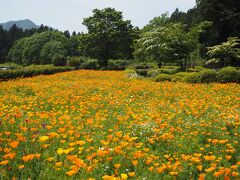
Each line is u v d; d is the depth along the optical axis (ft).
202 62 180.04
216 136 27.35
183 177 18.30
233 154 22.70
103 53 221.46
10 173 16.11
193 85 74.74
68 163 17.87
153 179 17.33
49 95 47.85
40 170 16.85
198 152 23.30
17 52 384.27
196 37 159.12
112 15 222.07
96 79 99.19
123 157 19.27
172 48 146.30
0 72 95.09
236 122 30.40
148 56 157.07
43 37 360.48
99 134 24.81
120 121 28.84
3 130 24.48
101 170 17.67
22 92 56.44
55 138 22.06
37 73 115.96
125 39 222.07
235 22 166.30
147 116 33.32
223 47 145.18
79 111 35.27
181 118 31.63
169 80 89.61
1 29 420.36
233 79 78.48
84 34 225.97
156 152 22.41
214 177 18.13
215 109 40.06
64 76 106.63
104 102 43.32
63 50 342.23
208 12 170.71
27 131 23.22
